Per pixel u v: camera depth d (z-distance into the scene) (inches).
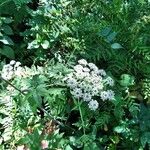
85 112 28.3
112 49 30.0
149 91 29.0
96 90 27.7
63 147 26.5
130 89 29.7
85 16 31.9
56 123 28.8
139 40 30.1
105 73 28.4
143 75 30.4
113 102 28.3
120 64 30.2
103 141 28.5
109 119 29.0
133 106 28.5
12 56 30.9
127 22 30.9
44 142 25.9
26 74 28.1
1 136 28.2
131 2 32.1
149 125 28.1
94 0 32.4
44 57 31.2
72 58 30.5
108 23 31.0
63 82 28.1
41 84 25.6
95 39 30.5
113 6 31.6
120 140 29.1
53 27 31.1
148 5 32.1
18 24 34.0
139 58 30.5
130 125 28.5
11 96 28.0
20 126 27.7
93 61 31.0
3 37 30.3
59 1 32.2
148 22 30.8
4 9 32.1
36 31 31.2
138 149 28.4
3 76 27.8
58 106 28.3
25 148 26.4
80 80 27.9
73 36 31.1
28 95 25.2
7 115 28.7
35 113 26.2
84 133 27.3
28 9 32.3
